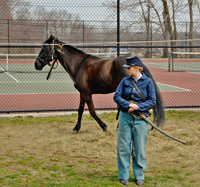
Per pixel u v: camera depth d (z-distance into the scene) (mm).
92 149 6176
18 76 19484
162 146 6219
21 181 4512
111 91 6793
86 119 8734
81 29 17766
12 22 22562
